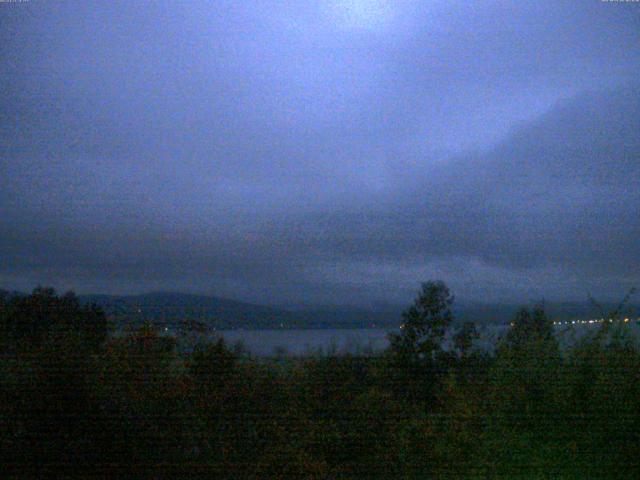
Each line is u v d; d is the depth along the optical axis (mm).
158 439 8477
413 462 9070
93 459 8242
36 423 8195
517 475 8797
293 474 8703
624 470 8625
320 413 9367
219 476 8609
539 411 9109
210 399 8938
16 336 8938
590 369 9234
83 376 8461
